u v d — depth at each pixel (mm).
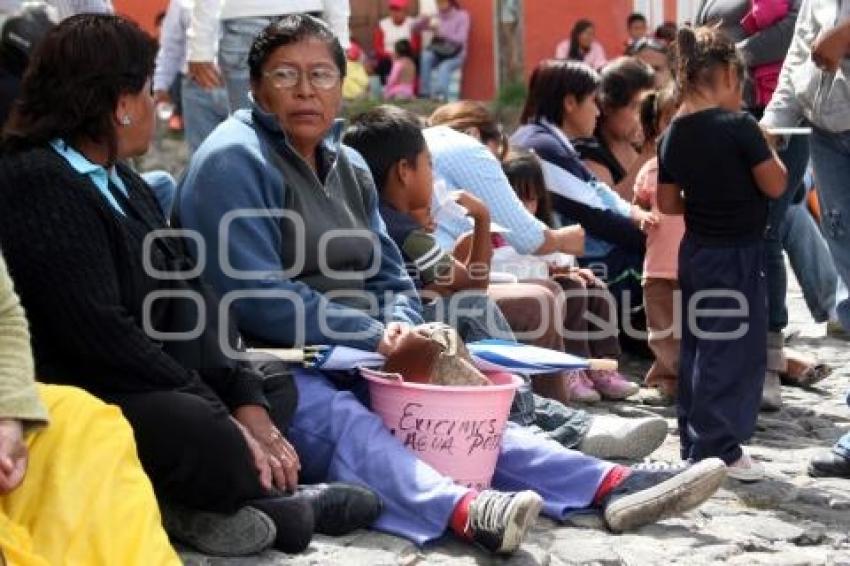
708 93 8766
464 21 36719
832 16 9406
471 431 7535
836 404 11109
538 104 12172
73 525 5957
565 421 9047
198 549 6941
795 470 9141
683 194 8922
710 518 8023
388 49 37219
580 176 11961
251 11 11586
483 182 10344
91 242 6598
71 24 6875
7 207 6582
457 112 11219
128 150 6934
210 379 7090
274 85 7883
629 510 7613
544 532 7617
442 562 7023
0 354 5926
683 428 8914
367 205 8445
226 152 7715
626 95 12391
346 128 9117
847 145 9398
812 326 14383
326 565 6809
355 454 7445
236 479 6750
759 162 8609
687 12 34125
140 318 6879
